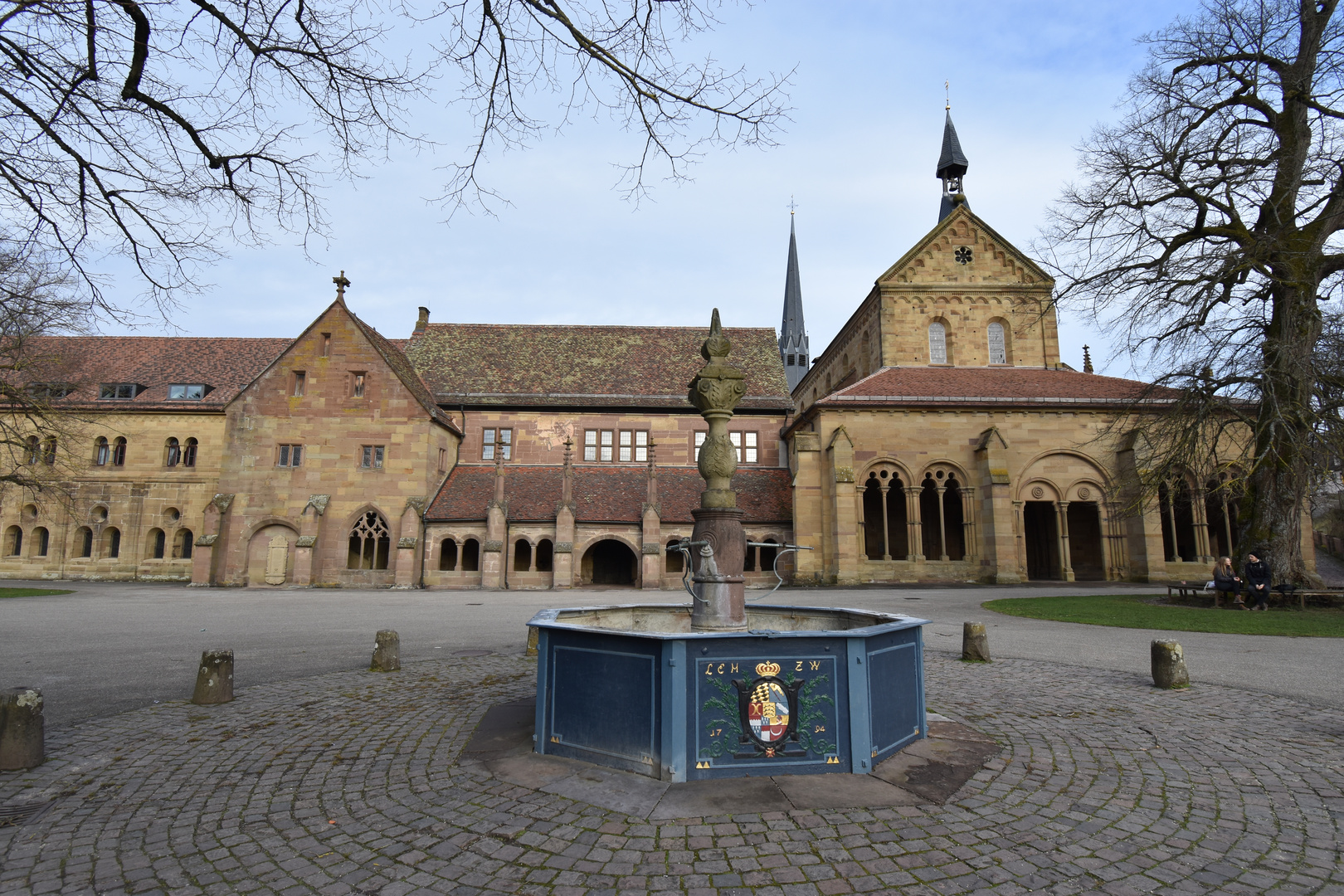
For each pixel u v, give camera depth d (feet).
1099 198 71.72
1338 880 13.79
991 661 39.68
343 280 122.01
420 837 16.06
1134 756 21.85
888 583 104.94
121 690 32.60
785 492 122.11
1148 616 57.98
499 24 20.97
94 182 23.48
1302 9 65.21
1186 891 13.39
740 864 14.43
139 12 20.04
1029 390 114.11
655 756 19.12
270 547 114.01
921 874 14.01
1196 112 68.85
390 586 110.93
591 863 14.57
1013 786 18.95
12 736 21.31
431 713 27.76
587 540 114.01
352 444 115.96
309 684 33.91
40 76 20.92
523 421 133.08
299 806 18.20
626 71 21.56
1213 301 65.92
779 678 19.56
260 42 21.63
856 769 19.63
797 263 309.01
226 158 23.81
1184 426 68.54
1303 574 65.82
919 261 130.31
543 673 22.02
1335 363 60.39
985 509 105.91
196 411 130.72
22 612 67.31
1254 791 18.85
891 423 109.60
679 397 134.51
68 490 108.58
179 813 17.79
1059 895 13.21
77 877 14.37
